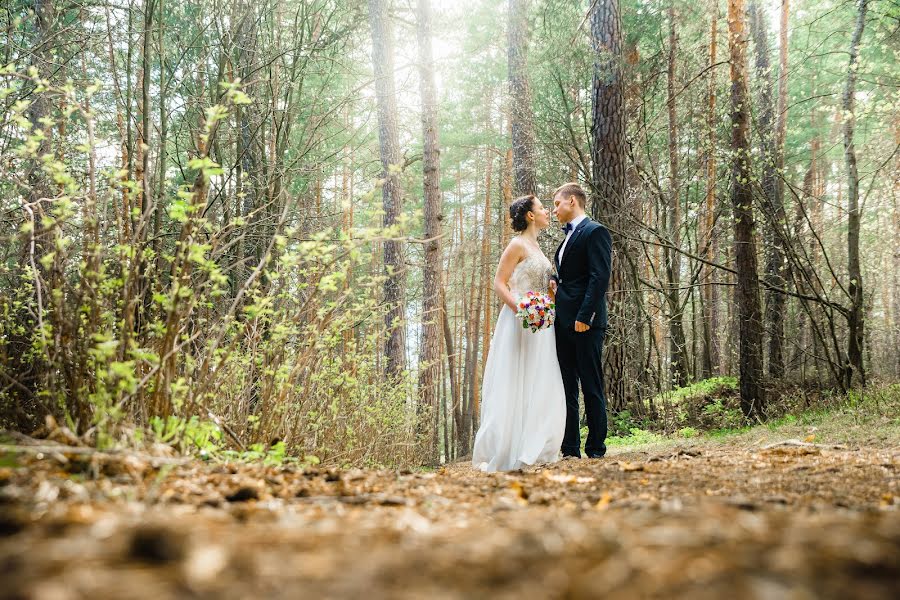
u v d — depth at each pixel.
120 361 2.73
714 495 2.36
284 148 9.12
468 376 27.16
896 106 9.84
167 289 3.63
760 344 9.16
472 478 3.02
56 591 0.79
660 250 16.73
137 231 2.95
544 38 10.67
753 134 10.04
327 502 2.00
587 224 4.87
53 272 3.02
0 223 3.78
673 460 3.83
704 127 12.85
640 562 0.96
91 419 2.71
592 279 4.73
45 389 2.81
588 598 0.84
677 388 12.63
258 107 9.05
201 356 3.49
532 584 0.89
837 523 1.25
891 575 0.88
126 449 2.36
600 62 9.77
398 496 2.20
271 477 2.44
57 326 2.82
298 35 10.25
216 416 3.45
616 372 9.76
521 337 4.75
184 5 9.03
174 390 2.82
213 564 0.95
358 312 4.21
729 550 1.01
